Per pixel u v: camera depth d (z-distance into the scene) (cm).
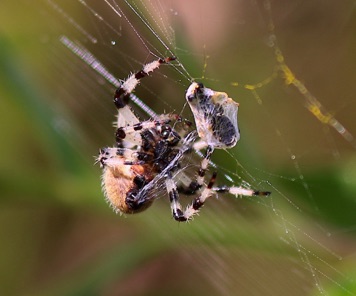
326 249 21
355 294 20
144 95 21
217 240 22
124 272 22
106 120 24
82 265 23
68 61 24
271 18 23
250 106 23
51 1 23
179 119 20
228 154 21
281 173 21
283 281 22
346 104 23
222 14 23
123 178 20
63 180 22
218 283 23
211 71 22
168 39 21
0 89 23
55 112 23
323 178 21
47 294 22
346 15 23
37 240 25
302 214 21
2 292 24
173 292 24
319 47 23
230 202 21
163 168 20
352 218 21
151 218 22
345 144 22
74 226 24
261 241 21
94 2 23
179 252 23
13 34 24
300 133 23
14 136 23
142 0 21
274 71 23
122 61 23
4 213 25
